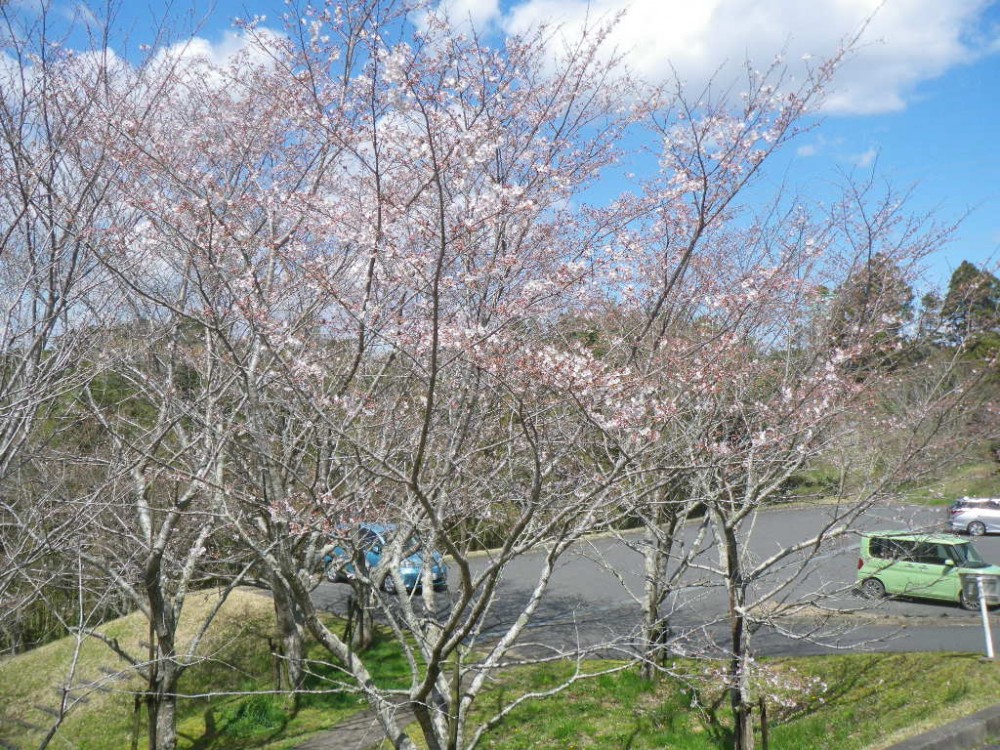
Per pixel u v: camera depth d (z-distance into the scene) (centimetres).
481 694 985
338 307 614
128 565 713
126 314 729
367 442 568
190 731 976
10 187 589
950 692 873
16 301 555
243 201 602
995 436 816
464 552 685
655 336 609
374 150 502
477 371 484
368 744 877
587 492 530
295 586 528
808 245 793
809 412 630
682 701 941
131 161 596
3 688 1027
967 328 805
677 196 616
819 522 1977
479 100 593
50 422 770
